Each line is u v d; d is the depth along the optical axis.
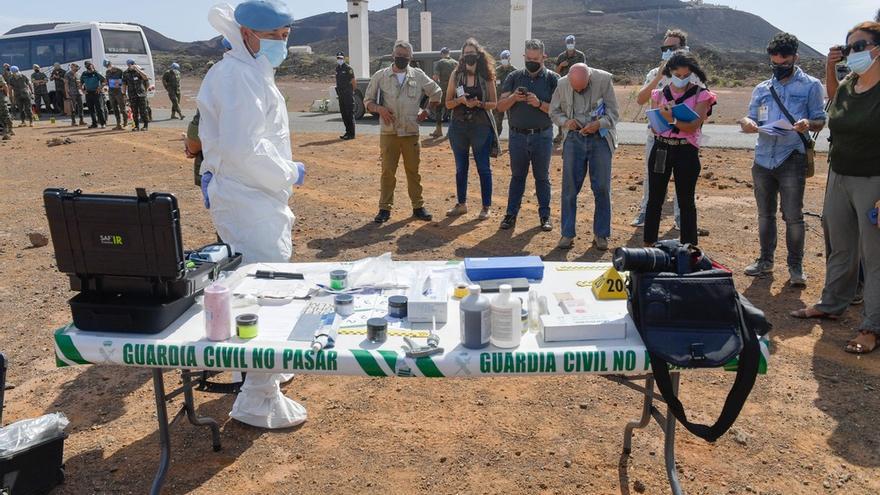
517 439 3.76
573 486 3.34
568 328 2.67
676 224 7.66
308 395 4.29
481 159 8.08
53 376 4.59
